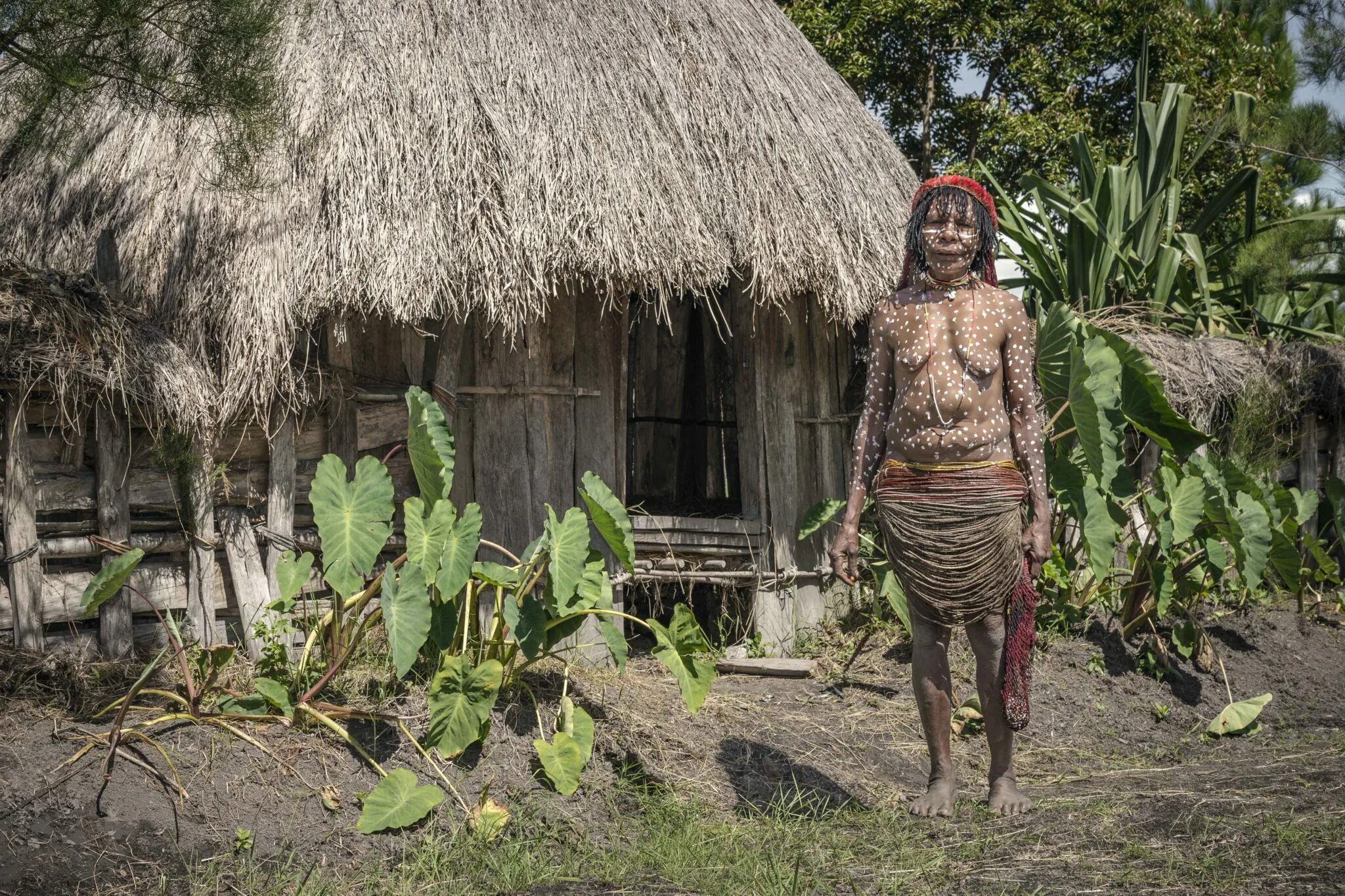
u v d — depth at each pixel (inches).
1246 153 446.0
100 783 130.0
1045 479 139.5
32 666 154.8
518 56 209.8
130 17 164.7
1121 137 546.0
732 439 323.9
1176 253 304.5
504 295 182.2
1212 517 210.8
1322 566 255.9
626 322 213.2
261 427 183.0
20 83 185.2
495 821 136.0
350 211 181.9
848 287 212.8
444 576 150.7
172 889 117.8
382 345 195.3
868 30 571.2
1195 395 258.7
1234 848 125.6
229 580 180.9
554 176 193.9
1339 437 291.4
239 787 135.3
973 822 140.0
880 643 223.6
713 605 251.8
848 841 134.7
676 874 123.0
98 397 164.9
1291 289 344.2
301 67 197.2
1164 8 525.7
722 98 227.6
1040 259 323.9
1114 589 222.7
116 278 178.2
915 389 136.8
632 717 170.1
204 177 190.4
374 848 130.6
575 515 160.4
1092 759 176.7
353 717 151.6
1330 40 329.7
